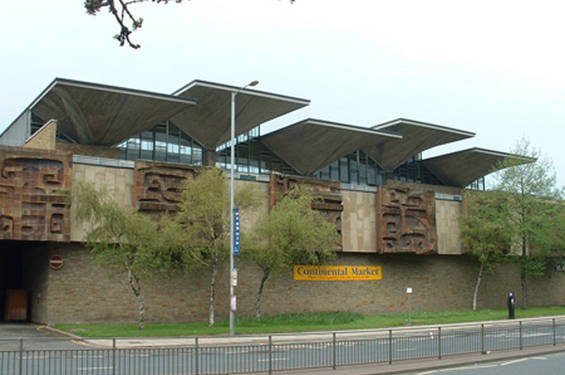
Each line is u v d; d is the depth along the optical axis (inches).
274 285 1610.5
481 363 788.6
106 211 1203.9
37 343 997.8
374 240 1800.0
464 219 1983.3
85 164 1362.0
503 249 2000.5
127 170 1407.5
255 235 1441.9
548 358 842.8
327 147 2007.9
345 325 1382.9
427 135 2220.7
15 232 1247.5
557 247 2097.7
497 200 1990.7
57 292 1309.1
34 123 1665.8
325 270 1710.1
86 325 1293.1
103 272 1362.0
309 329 1282.0
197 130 1843.0
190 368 669.9
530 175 1998.0
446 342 877.8
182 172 1440.7
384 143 2224.4
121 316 1371.8
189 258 1320.1
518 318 1649.9
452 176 2517.2
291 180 1635.1
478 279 2000.5
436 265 1971.0
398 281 1866.4
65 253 1326.3
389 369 700.0
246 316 1546.5
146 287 1412.4
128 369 639.8
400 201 1834.4
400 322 1478.8
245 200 1384.1
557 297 2399.1
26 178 1273.4
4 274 1576.0
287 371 674.8
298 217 1417.3
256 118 1846.7
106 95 1515.7
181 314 1446.9
